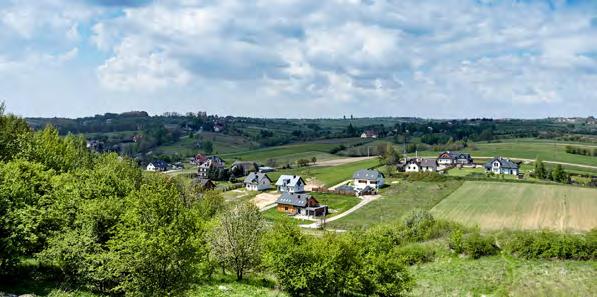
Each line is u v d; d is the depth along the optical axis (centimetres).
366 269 4144
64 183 3541
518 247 5706
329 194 13475
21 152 5072
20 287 2806
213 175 16800
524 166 16450
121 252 2609
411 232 7262
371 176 13975
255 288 4006
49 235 3038
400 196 12344
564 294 3956
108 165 6341
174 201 2848
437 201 11181
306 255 3997
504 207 10000
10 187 3039
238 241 4256
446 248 6206
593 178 13688
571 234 5956
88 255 2772
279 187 14475
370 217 10356
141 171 8062
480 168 16938
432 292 4375
